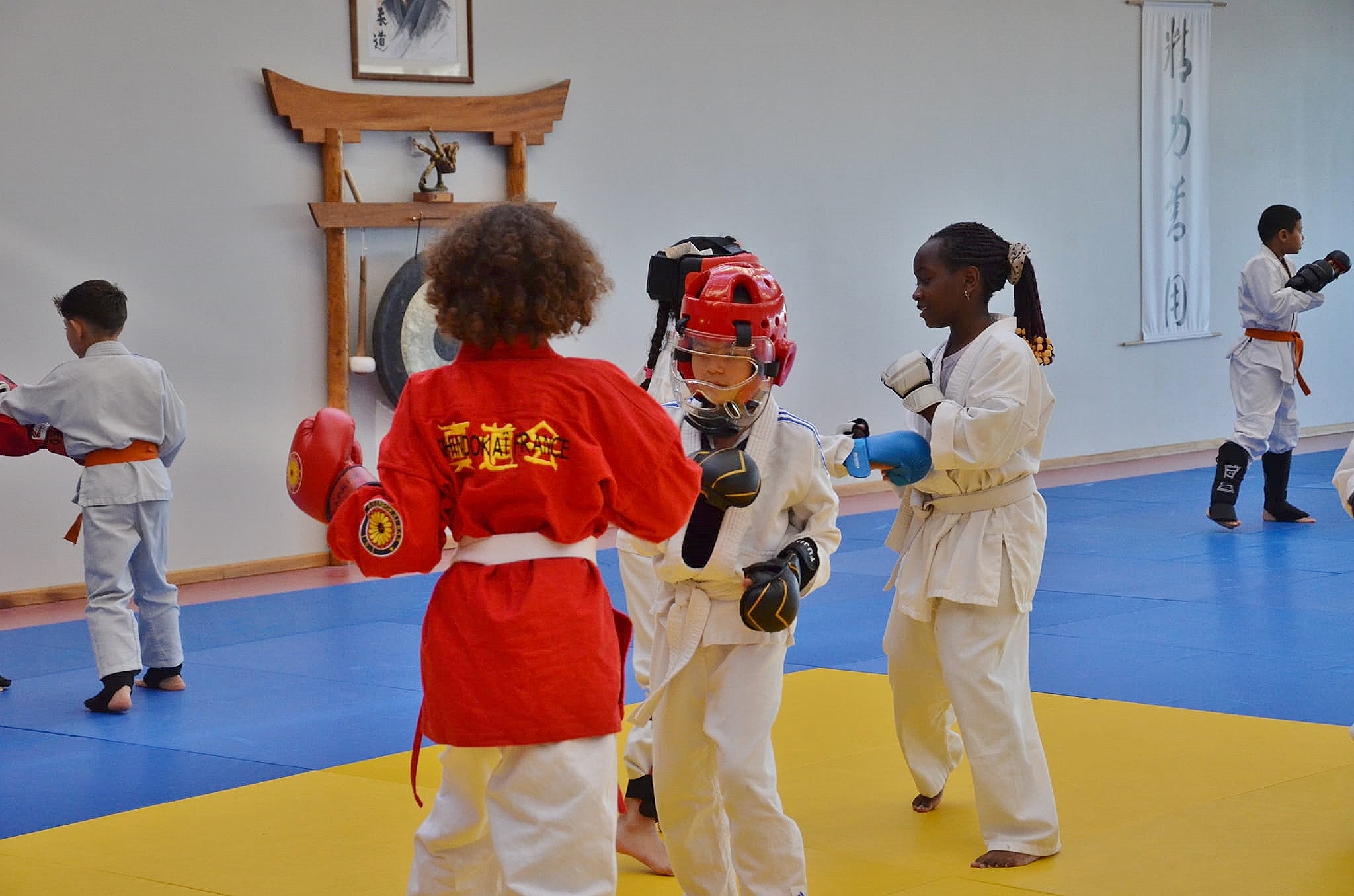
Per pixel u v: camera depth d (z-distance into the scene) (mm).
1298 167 16391
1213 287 15688
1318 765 4930
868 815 4539
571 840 2676
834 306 12766
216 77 9516
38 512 8953
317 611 8492
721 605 3383
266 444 9844
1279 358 10320
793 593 3242
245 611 8516
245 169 9664
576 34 11117
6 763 5469
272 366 9844
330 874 4098
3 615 8578
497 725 2676
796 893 3340
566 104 11086
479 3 10609
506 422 2719
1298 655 6727
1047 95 14094
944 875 3955
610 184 11383
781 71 12281
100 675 6258
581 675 2721
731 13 11961
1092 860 4031
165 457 6629
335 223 9844
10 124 8781
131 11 9164
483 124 10547
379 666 7055
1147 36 14742
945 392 4156
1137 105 14805
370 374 10273
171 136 9352
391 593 9023
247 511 9789
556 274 2742
